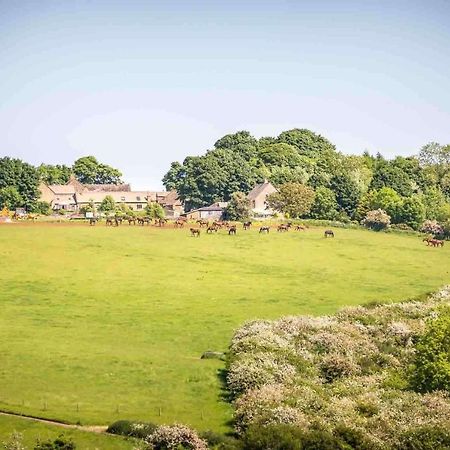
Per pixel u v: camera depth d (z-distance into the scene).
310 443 39.16
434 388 51.41
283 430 39.91
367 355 59.97
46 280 94.50
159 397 51.34
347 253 126.12
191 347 66.50
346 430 40.69
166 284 95.94
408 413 44.69
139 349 64.88
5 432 42.22
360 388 51.94
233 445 40.22
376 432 41.72
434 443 39.59
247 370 52.47
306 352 59.19
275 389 48.44
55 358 60.03
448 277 109.69
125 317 77.94
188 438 40.72
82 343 66.06
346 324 68.00
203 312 81.25
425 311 74.75
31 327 71.50
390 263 119.44
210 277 101.56
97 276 98.50
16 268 100.19
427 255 129.00
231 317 79.00
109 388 52.97
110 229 136.25
